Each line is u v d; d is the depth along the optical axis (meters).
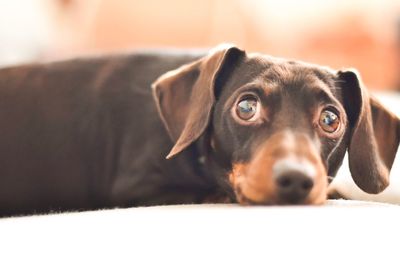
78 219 0.31
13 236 0.28
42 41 1.17
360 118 0.46
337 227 0.28
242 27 1.30
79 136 0.59
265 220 0.29
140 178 0.55
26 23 1.13
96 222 0.30
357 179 0.46
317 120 0.44
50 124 0.59
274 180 0.38
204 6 1.28
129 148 0.57
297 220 0.29
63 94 0.60
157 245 0.26
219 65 0.46
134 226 0.29
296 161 0.38
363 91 0.47
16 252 0.26
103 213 0.33
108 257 0.25
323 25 1.35
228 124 0.46
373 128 0.48
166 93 0.50
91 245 0.26
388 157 0.48
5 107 0.60
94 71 0.61
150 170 0.55
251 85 0.45
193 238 0.26
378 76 1.30
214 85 0.48
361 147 0.46
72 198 0.60
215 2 1.29
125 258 0.25
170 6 1.26
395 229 0.28
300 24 1.36
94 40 1.23
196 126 0.46
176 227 0.28
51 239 0.27
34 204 0.60
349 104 0.48
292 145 0.40
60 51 1.21
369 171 0.46
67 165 0.59
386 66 1.30
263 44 1.32
